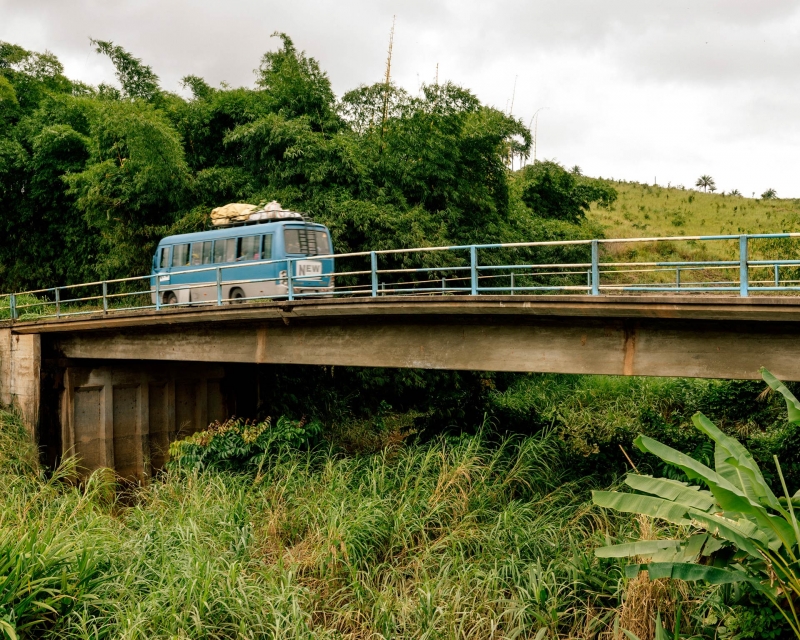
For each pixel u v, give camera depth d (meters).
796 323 8.59
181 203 23.62
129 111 22.19
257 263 13.59
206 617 8.07
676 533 9.40
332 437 18.17
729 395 15.78
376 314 11.88
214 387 20.05
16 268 28.34
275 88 24.17
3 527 9.73
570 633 8.10
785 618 6.72
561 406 19.84
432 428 16.20
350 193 21.06
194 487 12.70
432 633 8.04
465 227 23.44
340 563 9.71
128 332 16.55
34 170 26.66
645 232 42.09
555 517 10.87
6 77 30.02
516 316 10.77
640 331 9.74
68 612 7.96
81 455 17.62
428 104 22.98
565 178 35.81
